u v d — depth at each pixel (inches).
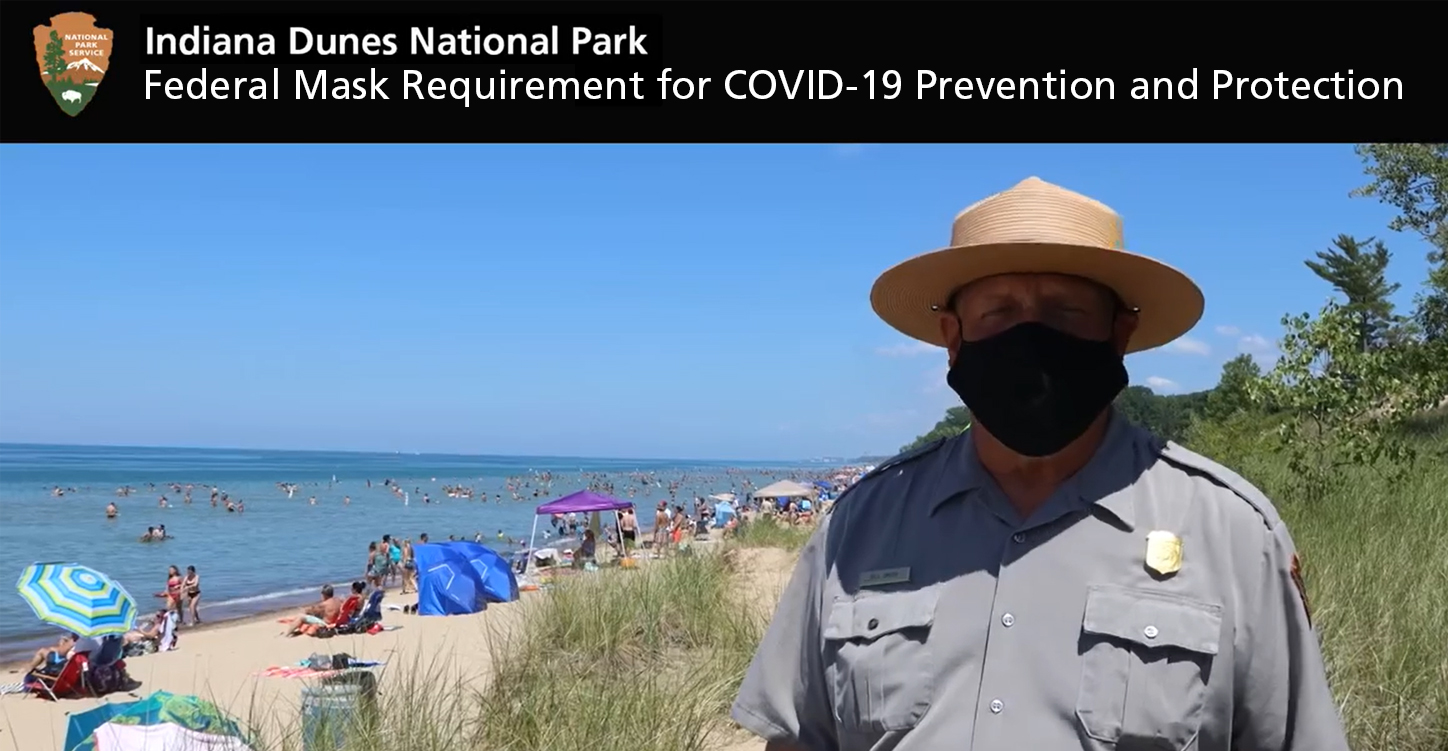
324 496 3358.8
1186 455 77.0
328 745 207.8
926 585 78.5
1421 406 404.2
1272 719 71.4
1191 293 83.3
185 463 7583.7
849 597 81.7
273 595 1057.5
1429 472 408.2
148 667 555.5
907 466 85.8
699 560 433.7
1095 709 70.2
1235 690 71.4
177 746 235.3
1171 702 69.4
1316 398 408.5
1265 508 73.3
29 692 485.7
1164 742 69.2
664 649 315.6
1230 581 71.7
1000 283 83.7
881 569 81.0
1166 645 70.1
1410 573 245.4
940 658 75.8
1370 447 391.9
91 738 249.9
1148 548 73.1
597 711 226.5
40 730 421.7
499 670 281.9
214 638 660.7
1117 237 85.6
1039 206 82.5
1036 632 73.7
